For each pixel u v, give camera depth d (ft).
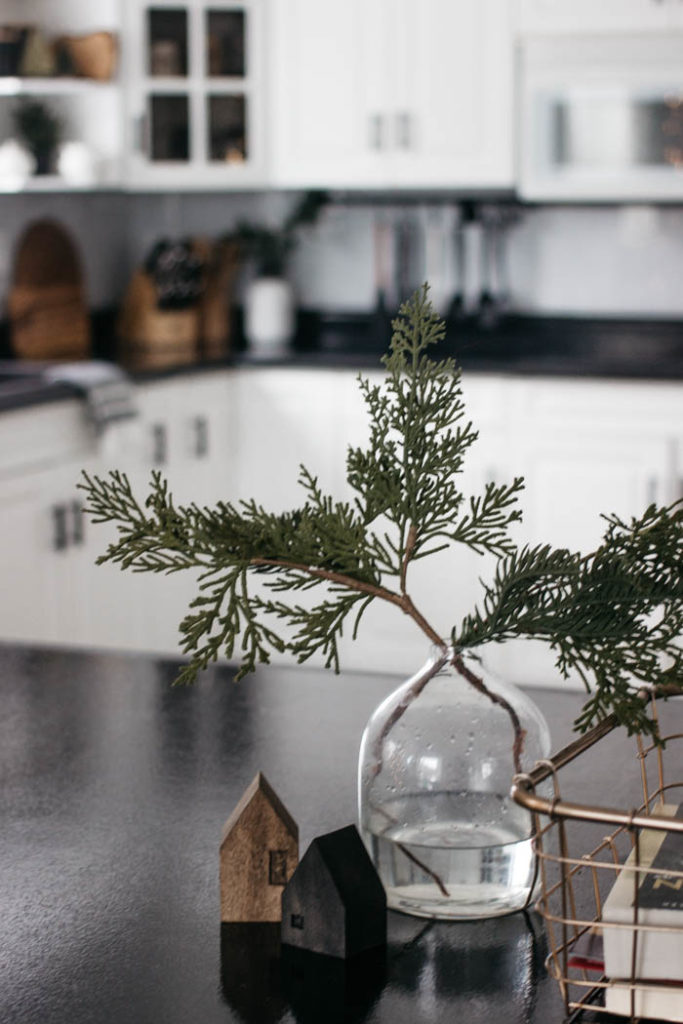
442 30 14.20
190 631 3.02
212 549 3.05
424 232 15.99
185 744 4.47
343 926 2.98
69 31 14.47
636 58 13.60
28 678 5.24
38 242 14.65
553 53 13.84
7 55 13.58
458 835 3.11
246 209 16.88
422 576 14.03
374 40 14.43
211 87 14.70
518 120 14.17
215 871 3.49
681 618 3.08
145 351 15.26
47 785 4.11
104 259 16.53
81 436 12.55
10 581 11.76
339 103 14.67
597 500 13.48
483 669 3.17
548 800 2.66
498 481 13.73
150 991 2.89
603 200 14.26
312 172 14.88
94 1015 2.80
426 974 2.94
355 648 14.33
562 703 4.88
